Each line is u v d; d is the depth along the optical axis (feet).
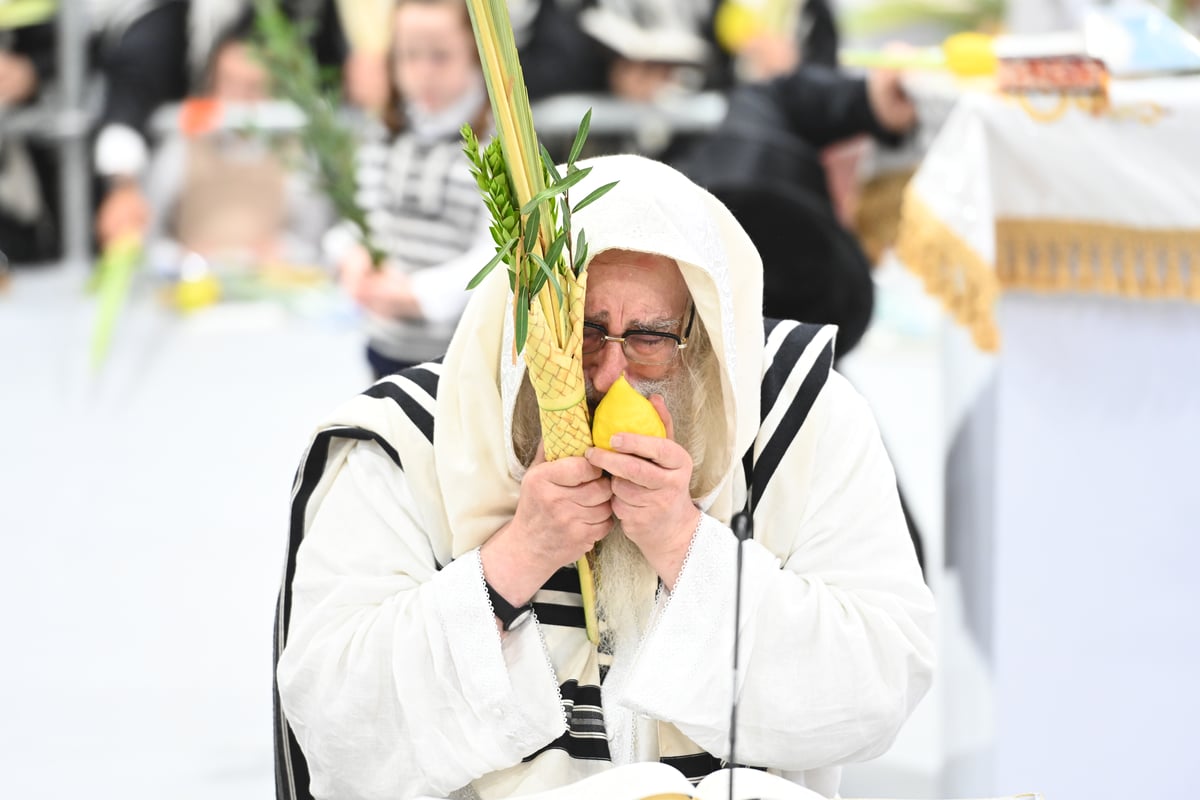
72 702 24.08
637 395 12.30
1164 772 17.30
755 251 13.05
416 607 12.92
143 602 27.99
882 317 45.70
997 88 16.96
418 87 25.31
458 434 13.21
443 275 25.14
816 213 19.54
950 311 16.80
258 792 21.20
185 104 43.73
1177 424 16.88
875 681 12.93
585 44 43.50
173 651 26.04
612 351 12.51
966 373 17.56
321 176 26.63
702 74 44.04
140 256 45.93
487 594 12.68
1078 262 16.79
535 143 11.46
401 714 13.00
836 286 19.35
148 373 43.11
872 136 21.94
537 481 12.40
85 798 20.90
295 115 42.47
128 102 44.37
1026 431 17.24
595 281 12.46
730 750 11.91
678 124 42.75
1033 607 17.42
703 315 12.39
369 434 13.56
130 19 44.62
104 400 40.98
